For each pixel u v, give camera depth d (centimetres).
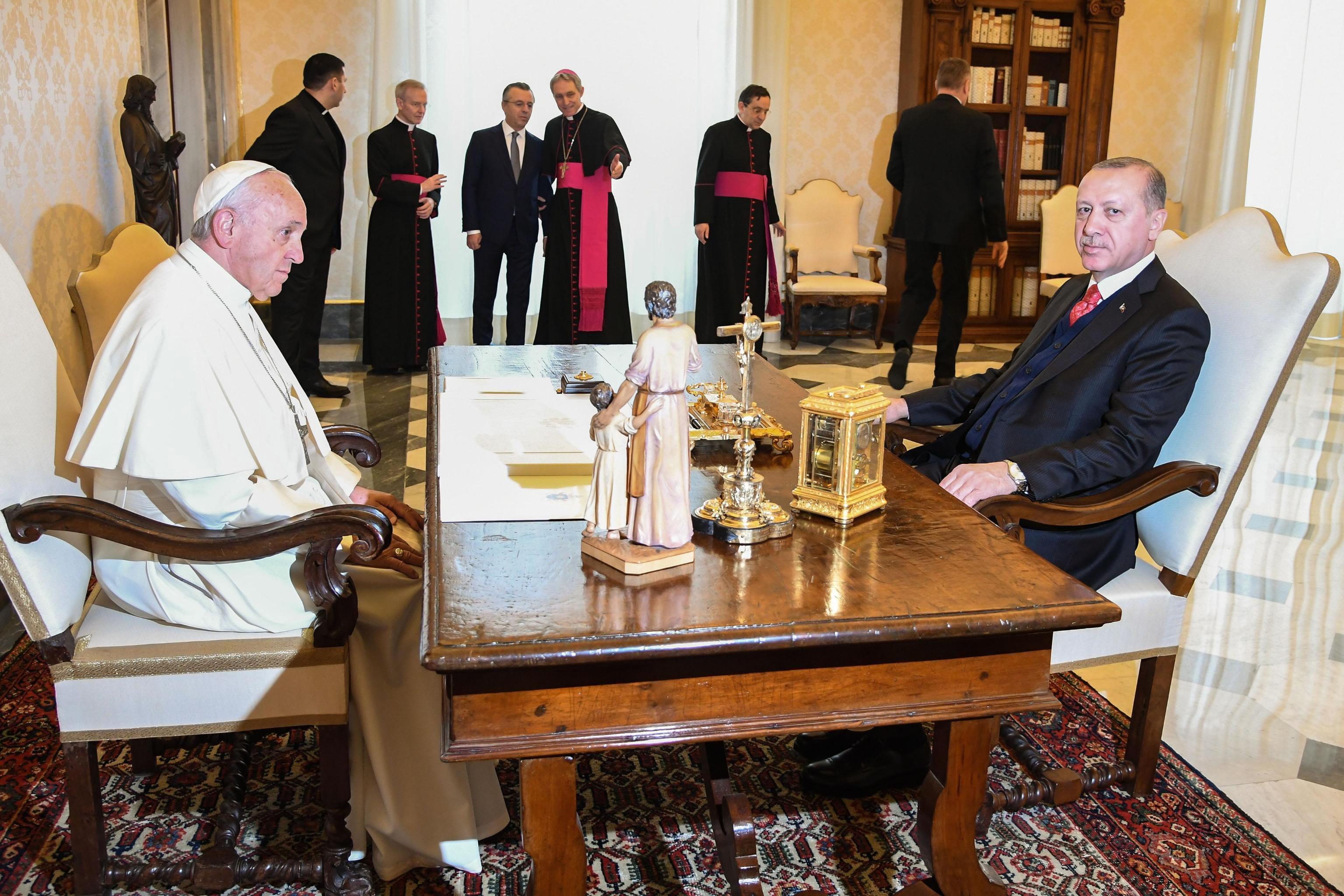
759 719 155
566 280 709
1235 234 262
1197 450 244
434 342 712
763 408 270
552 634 143
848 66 855
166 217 419
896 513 198
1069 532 248
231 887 219
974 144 661
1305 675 332
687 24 806
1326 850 244
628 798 258
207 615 210
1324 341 912
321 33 767
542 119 805
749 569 168
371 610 225
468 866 227
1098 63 841
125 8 455
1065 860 236
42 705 293
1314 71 883
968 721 173
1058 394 259
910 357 708
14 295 209
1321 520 484
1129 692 317
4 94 318
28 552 192
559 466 214
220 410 206
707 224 705
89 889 211
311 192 612
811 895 195
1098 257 258
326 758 211
